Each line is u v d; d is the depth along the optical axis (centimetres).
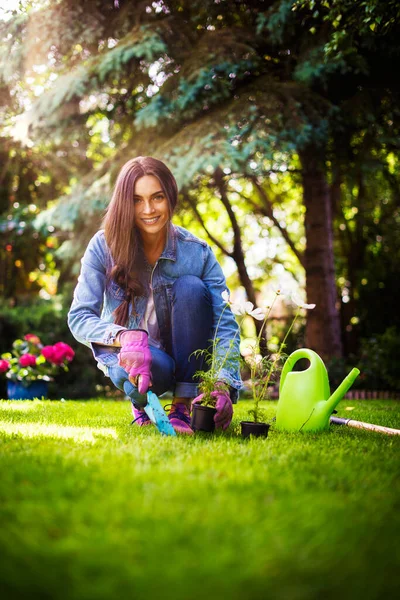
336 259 1159
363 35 554
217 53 637
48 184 976
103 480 140
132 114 752
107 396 725
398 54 615
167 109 643
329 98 685
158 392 260
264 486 139
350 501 131
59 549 99
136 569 92
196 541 103
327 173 779
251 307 246
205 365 266
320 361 262
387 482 152
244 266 1033
